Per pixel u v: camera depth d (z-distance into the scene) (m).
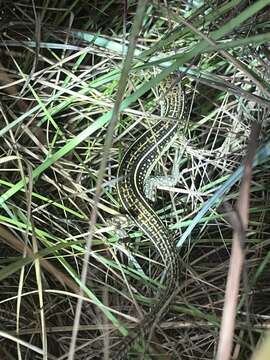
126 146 0.37
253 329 0.28
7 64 0.37
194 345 0.29
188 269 0.32
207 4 0.36
